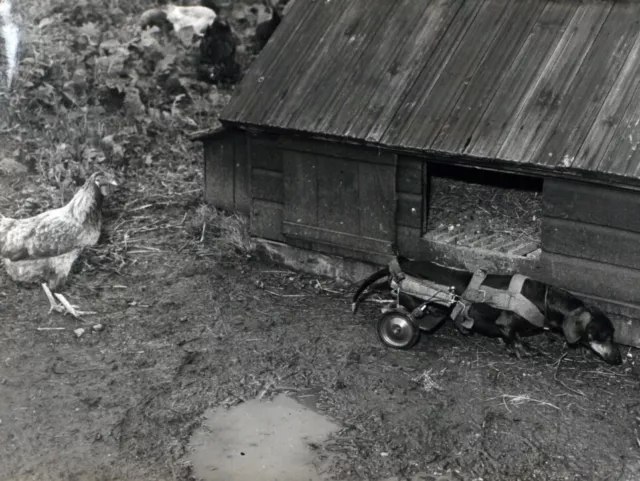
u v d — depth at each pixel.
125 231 3.62
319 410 2.65
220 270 3.41
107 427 2.55
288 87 3.23
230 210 3.60
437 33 3.14
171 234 3.62
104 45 4.73
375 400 2.69
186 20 5.03
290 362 2.87
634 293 2.74
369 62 3.17
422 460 2.44
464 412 2.63
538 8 3.05
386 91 3.07
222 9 5.56
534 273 2.90
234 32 5.21
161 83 4.67
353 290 3.29
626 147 2.64
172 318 3.10
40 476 2.37
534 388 2.73
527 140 2.77
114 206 3.80
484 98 2.91
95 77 4.57
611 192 2.67
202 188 3.96
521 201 3.36
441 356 2.90
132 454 2.46
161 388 2.73
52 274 3.11
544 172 2.73
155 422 2.59
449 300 2.87
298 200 3.27
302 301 3.23
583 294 2.83
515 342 2.88
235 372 2.82
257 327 3.06
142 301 3.19
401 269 2.97
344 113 3.07
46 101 4.36
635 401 2.66
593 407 2.64
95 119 4.30
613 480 2.35
